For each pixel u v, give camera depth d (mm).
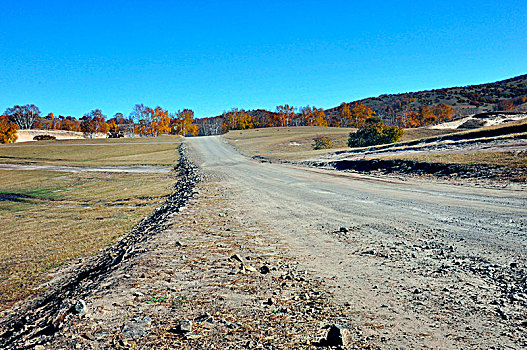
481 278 4621
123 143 79188
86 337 3361
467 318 3617
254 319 3760
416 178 16281
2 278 8180
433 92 171125
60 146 73438
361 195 12633
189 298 4348
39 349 3189
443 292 4293
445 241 6387
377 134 49219
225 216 10289
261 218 9812
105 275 5598
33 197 25438
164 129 117625
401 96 180000
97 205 19875
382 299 4207
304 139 67688
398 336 3314
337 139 66562
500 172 13781
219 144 71938
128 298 4344
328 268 5453
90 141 84812
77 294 5098
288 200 12742
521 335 3223
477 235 6574
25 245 11555
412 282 4676
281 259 6031
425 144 28531
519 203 9156
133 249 7047
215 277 5117
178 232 8250
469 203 9703
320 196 13117
